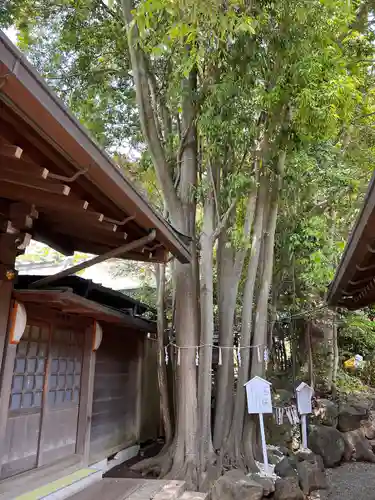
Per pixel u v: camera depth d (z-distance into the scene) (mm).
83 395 4656
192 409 5312
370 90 7480
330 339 9516
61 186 2398
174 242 3891
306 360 9438
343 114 5195
